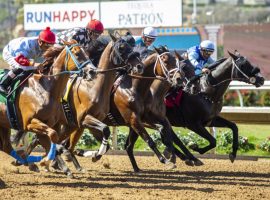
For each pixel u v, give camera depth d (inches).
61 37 538.6
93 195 436.1
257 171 572.1
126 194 442.9
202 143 666.2
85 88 513.0
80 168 553.6
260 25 1120.8
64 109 524.4
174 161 547.5
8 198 423.5
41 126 465.4
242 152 661.3
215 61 576.1
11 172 544.4
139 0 962.1
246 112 640.4
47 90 472.1
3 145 505.7
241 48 1128.2
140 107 537.6
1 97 482.9
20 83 477.4
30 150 558.3
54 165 546.9
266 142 662.5
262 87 646.5
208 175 547.8
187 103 575.8
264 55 1117.7
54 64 476.7
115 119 550.9
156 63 538.3
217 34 1106.1
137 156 656.4
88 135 687.1
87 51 535.2
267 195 451.8
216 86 571.8
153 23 960.3
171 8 951.6
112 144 670.5
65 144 553.9
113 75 515.2
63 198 425.1
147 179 516.4
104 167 582.6
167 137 546.9
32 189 457.7
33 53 493.4
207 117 574.9
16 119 481.1
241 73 562.3
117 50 507.2
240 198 438.6
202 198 435.5
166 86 549.0
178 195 443.5
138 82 538.6
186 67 550.9
